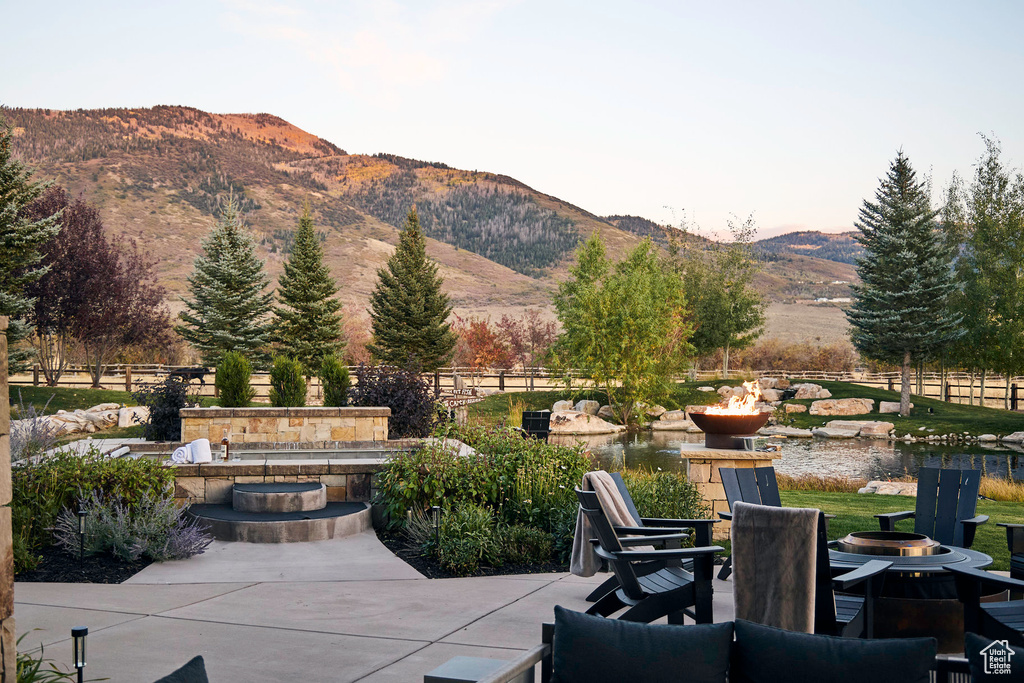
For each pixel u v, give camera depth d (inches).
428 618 222.5
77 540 289.0
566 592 254.5
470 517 312.0
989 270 1285.7
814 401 1371.8
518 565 294.8
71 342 1344.7
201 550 303.4
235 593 251.8
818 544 151.3
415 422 590.9
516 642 199.5
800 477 728.3
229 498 367.9
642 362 1307.8
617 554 181.6
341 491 373.7
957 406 1375.5
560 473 349.1
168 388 564.1
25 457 327.3
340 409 538.9
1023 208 1268.5
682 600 171.8
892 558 176.9
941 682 102.7
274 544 322.0
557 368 1439.5
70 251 1221.1
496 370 1727.4
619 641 104.1
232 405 656.4
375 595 249.8
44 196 1235.9
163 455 475.8
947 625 169.9
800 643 100.2
